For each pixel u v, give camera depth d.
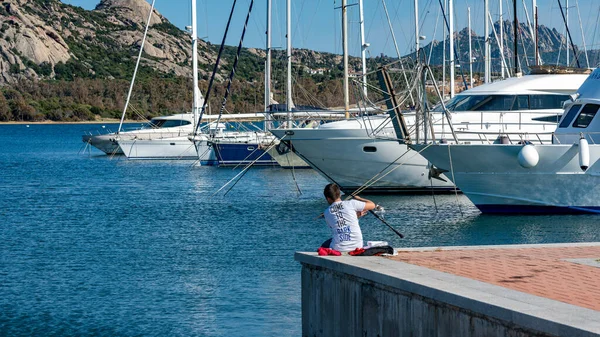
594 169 21.30
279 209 25.89
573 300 7.36
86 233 21.11
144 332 11.62
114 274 15.66
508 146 21.42
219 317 12.30
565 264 9.41
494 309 6.87
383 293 8.39
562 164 21.30
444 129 24.80
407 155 26.59
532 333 6.54
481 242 18.66
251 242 19.25
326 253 9.66
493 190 22.27
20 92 173.00
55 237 20.47
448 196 27.25
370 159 26.70
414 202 25.98
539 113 24.86
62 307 13.13
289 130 27.11
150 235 20.62
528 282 8.24
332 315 9.31
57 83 184.62
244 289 14.15
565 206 21.92
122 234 20.86
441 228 20.80
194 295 13.76
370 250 9.69
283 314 12.43
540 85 25.17
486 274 8.66
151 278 15.23
